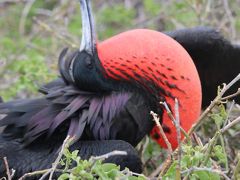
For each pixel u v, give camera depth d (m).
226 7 11.82
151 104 8.69
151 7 13.30
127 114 8.63
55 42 12.47
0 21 14.71
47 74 10.52
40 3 14.84
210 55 9.69
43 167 8.47
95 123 8.60
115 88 8.73
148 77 8.60
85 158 8.32
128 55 8.61
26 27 14.46
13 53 12.91
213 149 7.70
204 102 10.16
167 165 7.72
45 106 8.91
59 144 8.73
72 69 8.88
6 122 8.95
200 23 11.66
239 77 7.92
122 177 7.24
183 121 8.67
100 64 8.70
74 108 8.65
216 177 7.38
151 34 8.63
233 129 9.91
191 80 8.61
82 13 8.77
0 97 9.87
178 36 9.58
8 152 8.73
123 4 14.71
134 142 8.82
